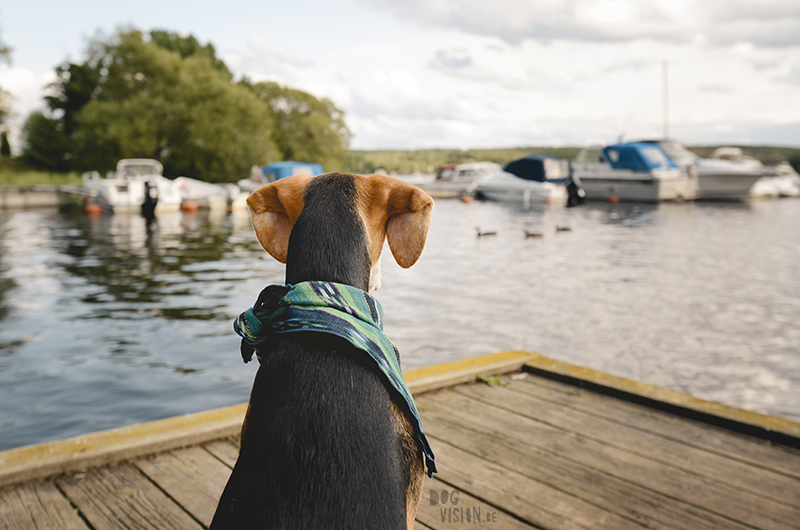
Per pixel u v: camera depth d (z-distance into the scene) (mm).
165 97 43000
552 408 3785
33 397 5105
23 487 2734
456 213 25641
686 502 2686
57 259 13070
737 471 2973
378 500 1000
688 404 3672
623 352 6504
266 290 1164
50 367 5852
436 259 13125
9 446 4188
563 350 6551
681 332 7262
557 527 2488
